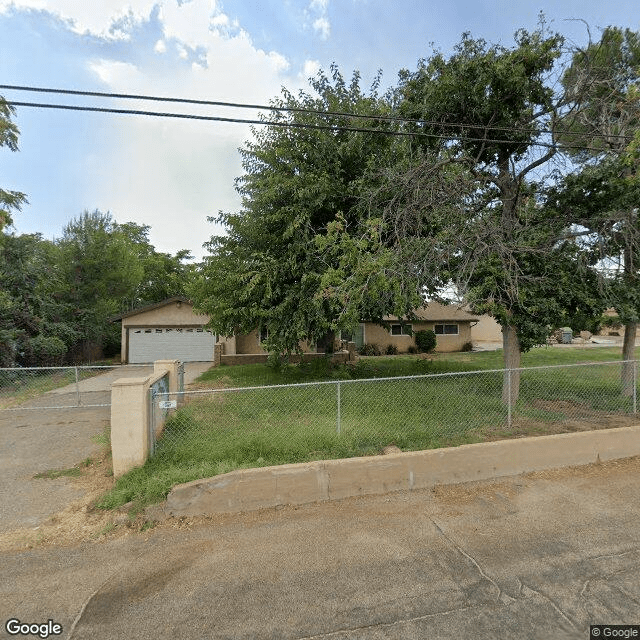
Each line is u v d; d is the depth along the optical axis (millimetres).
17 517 3719
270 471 3980
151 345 18812
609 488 4391
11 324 13297
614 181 6707
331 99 9258
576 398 8188
